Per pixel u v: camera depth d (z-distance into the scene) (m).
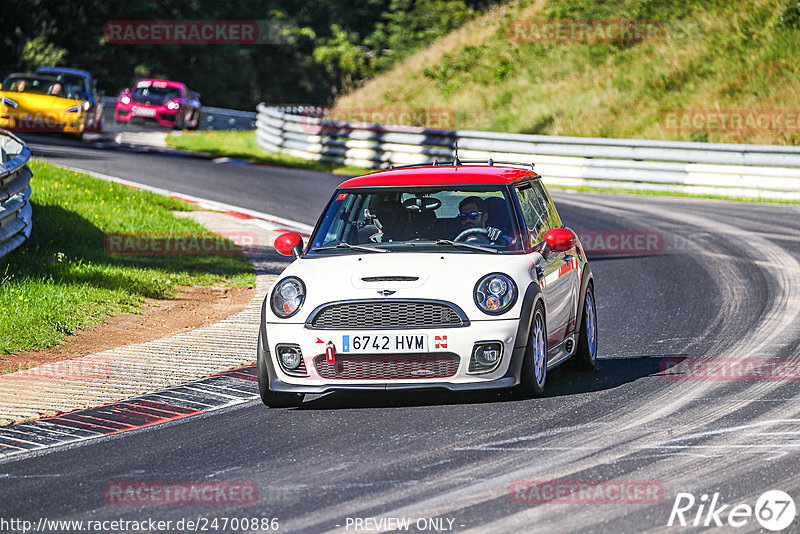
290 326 26.95
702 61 114.88
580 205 77.75
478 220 29.20
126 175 84.38
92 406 28.86
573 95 119.44
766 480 20.20
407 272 27.06
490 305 26.48
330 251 29.16
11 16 188.50
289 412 27.55
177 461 23.31
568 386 29.39
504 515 18.67
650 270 52.31
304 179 90.62
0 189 43.06
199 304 44.00
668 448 22.61
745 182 83.69
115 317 40.53
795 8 114.44
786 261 53.25
